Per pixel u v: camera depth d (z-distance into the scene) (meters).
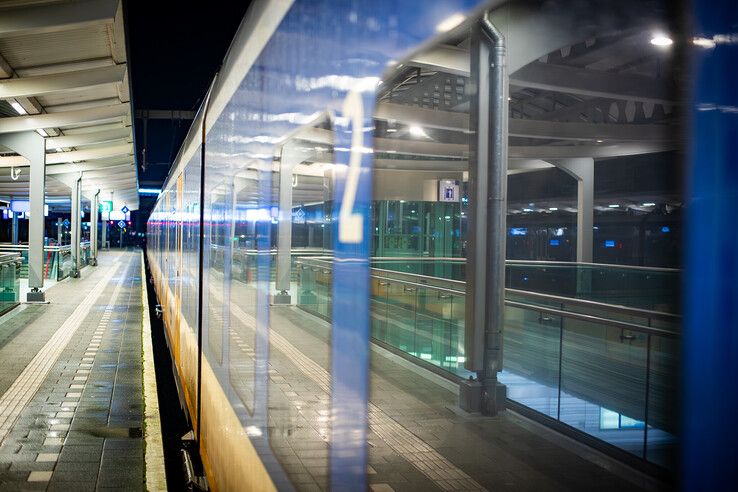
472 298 3.49
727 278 0.85
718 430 0.86
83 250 33.28
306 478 2.05
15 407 7.08
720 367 0.86
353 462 1.72
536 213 12.22
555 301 5.66
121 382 8.31
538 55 2.28
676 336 0.94
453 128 6.02
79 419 6.63
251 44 3.39
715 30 0.87
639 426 2.62
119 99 15.10
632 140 1.72
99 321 13.83
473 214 3.45
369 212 1.67
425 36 1.46
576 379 6.51
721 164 0.86
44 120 15.48
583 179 11.25
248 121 3.37
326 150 2.03
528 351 8.10
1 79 11.98
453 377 3.49
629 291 8.17
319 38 2.12
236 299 3.43
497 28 2.21
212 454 4.21
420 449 1.97
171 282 9.80
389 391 2.82
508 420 2.46
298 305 2.22
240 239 3.42
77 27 9.02
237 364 3.29
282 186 2.55
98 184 32.22
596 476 1.58
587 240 11.01
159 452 5.61
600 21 1.42
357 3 1.80
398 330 7.23
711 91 0.88
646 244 1.33
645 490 1.38
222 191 4.20
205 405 4.68
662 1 0.98
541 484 1.67
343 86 1.89
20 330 12.46
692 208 0.91
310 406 2.04
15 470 5.17
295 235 2.36
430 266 13.24
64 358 9.81
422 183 13.08
